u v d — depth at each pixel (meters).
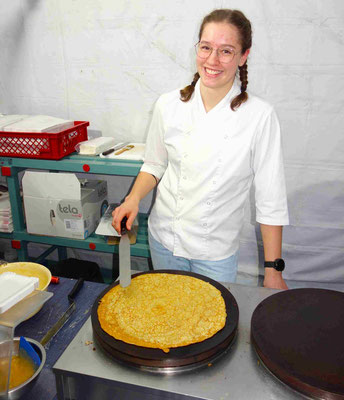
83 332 0.81
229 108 1.30
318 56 1.90
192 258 1.45
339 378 0.65
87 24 2.11
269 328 0.77
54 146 1.90
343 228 2.17
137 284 0.96
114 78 2.19
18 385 0.71
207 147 1.33
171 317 0.83
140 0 2.01
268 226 1.31
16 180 2.10
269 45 1.93
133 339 0.75
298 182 2.13
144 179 1.54
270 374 0.70
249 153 1.33
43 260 2.54
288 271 2.31
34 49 2.23
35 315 1.02
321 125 2.01
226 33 1.13
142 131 2.28
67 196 2.01
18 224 2.18
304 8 1.84
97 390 0.71
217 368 0.71
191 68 2.08
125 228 1.21
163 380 0.68
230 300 0.89
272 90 2.00
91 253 2.62
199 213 1.39
